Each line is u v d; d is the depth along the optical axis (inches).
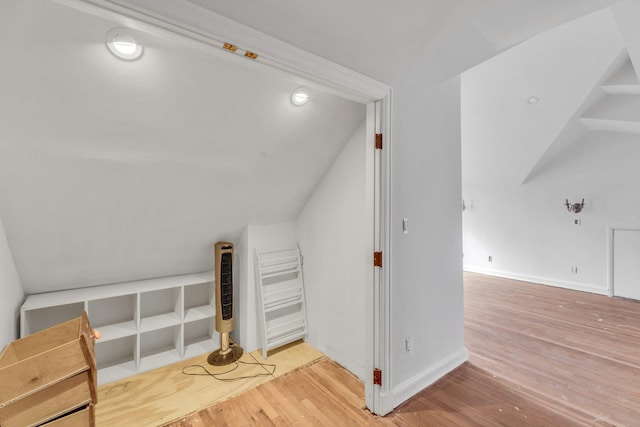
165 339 110.7
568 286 191.0
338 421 73.7
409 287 81.3
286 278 116.1
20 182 63.7
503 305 160.2
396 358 78.3
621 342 115.4
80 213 75.9
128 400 82.5
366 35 58.5
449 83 92.4
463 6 59.0
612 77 130.6
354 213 94.0
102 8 37.6
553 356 104.9
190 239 100.7
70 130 59.8
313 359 104.0
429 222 87.0
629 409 77.0
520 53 122.6
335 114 86.1
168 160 74.8
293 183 102.3
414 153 81.1
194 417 75.9
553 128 157.8
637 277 166.6
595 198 179.8
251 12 46.9
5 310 69.3
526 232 209.9
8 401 51.9
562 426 71.2
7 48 45.6
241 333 112.0
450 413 75.9
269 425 72.7
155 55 54.9
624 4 64.8
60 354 56.7
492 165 205.6
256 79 67.5
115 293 90.0
